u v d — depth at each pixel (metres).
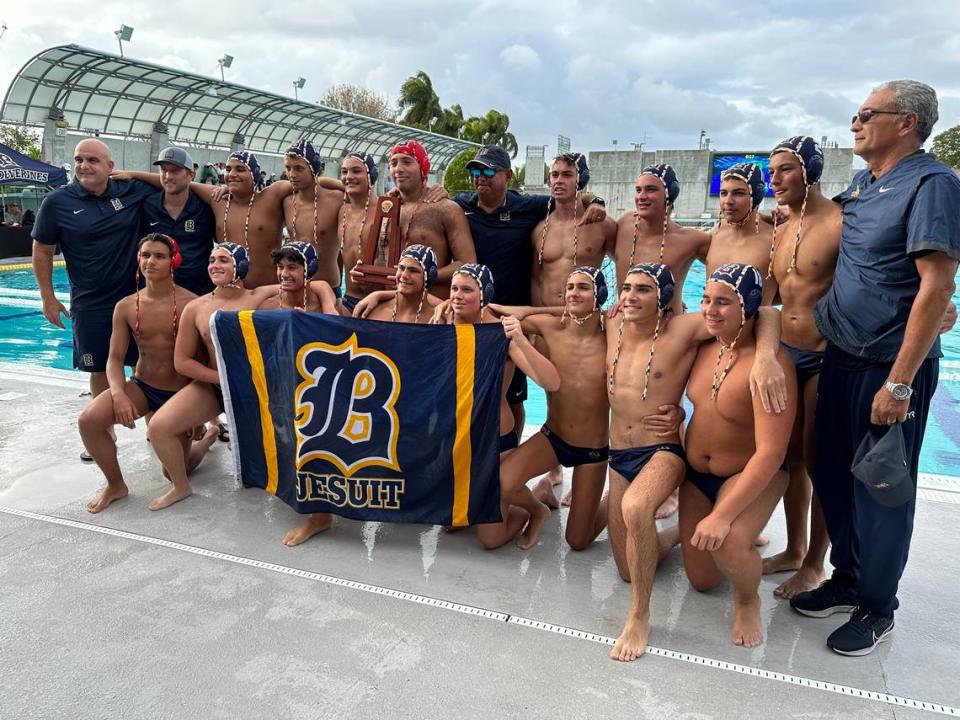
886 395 3.15
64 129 24.34
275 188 6.07
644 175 4.92
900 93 3.19
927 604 3.88
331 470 4.50
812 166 3.77
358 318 4.54
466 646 3.44
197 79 25.28
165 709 2.97
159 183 6.31
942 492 5.41
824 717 2.99
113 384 5.11
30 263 21.77
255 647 3.40
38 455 6.02
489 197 5.60
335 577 4.10
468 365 4.34
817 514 3.97
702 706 3.04
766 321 3.60
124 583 3.98
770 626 3.70
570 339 4.30
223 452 6.25
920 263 3.05
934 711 3.04
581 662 3.34
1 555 4.29
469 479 4.38
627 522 3.47
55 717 2.92
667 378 3.82
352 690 3.11
